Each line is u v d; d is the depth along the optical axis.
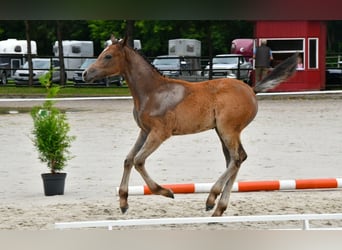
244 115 10.35
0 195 12.55
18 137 19.77
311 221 10.49
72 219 10.42
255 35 35.09
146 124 10.35
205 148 17.92
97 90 35.22
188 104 10.25
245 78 38.41
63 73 36.22
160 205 11.48
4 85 38.47
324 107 27.70
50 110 12.72
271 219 8.39
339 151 17.36
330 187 12.04
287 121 23.08
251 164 15.67
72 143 18.64
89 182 13.79
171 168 15.27
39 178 14.25
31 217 10.56
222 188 10.40
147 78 10.39
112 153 17.19
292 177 14.23
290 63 10.70
